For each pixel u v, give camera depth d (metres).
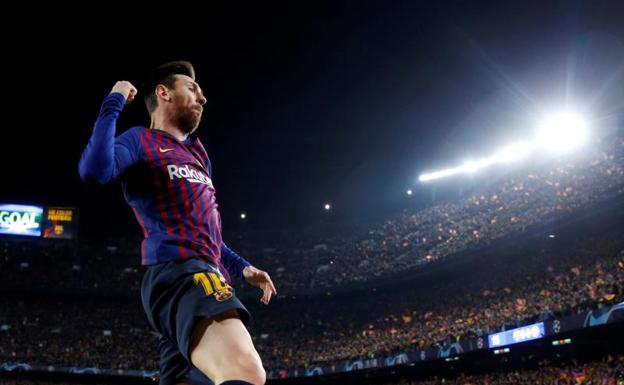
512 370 44.28
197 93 3.89
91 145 3.06
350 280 61.72
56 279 67.69
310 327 60.62
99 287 67.19
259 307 65.50
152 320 3.28
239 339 3.00
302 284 64.12
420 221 65.62
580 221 42.00
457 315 48.09
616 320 30.06
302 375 51.91
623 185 38.47
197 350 3.02
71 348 59.09
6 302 66.25
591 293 33.38
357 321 58.84
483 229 52.97
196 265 3.24
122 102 3.32
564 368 38.91
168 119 3.79
